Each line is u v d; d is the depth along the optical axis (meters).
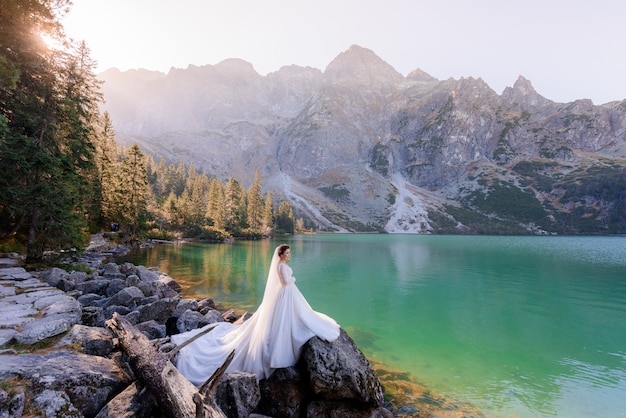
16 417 3.88
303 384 6.67
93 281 14.12
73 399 4.65
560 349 12.02
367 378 6.57
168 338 7.41
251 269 28.97
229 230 92.94
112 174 47.91
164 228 73.69
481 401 8.13
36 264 16.88
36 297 9.69
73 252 19.17
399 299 19.75
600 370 10.20
